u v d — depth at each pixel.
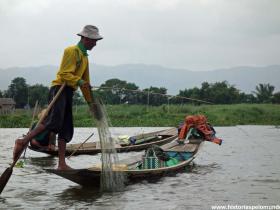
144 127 36.72
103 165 7.59
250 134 25.09
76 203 6.79
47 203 6.77
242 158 12.97
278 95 65.31
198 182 8.69
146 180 8.65
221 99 61.25
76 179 7.51
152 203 6.85
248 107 49.47
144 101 59.16
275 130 30.16
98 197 7.22
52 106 7.28
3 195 7.35
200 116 12.47
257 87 68.38
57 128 7.27
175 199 7.12
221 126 38.22
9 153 14.10
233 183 8.61
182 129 12.41
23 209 6.38
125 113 43.22
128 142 15.48
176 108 47.28
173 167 9.21
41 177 9.20
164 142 15.16
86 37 7.41
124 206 6.62
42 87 72.38
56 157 13.03
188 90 62.38
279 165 11.34
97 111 7.69
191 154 10.75
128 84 60.06
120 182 7.81
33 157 12.99
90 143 15.09
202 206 6.70
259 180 9.00
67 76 7.25
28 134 7.05
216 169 10.55
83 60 7.47
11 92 75.81
